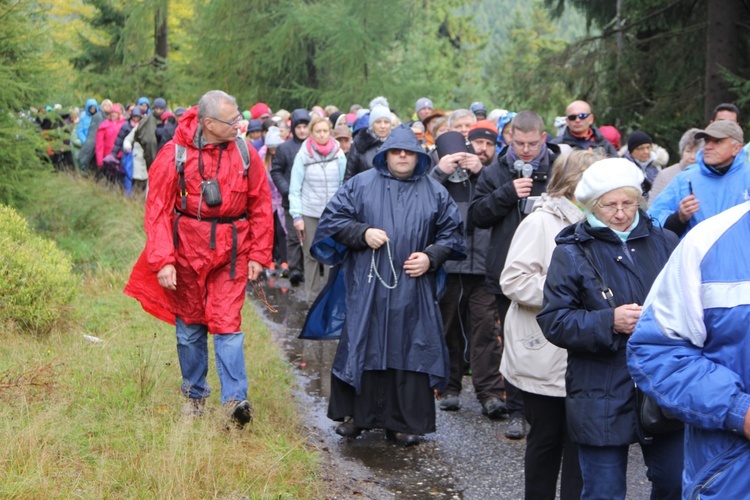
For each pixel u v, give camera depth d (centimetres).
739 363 279
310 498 497
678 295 285
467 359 730
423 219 600
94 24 3073
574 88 1986
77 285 909
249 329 879
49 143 1055
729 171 627
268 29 2664
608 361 392
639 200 400
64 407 534
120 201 1501
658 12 1827
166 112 1688
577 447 437
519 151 625
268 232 578
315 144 1025
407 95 2548
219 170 555
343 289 640
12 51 1005
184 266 561
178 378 643
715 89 1631
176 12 3003
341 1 2477
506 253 619
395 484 545
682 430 379
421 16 2927
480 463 585
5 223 806
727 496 278
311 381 766
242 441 545
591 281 396
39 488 418
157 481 452
